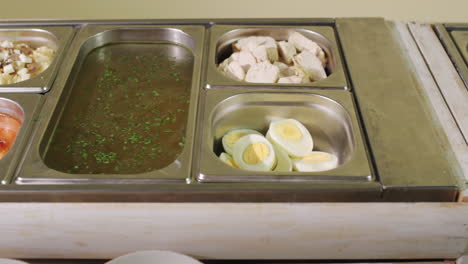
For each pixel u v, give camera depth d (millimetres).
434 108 678
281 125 702
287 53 783
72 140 694
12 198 571
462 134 642
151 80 794
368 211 588
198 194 572
